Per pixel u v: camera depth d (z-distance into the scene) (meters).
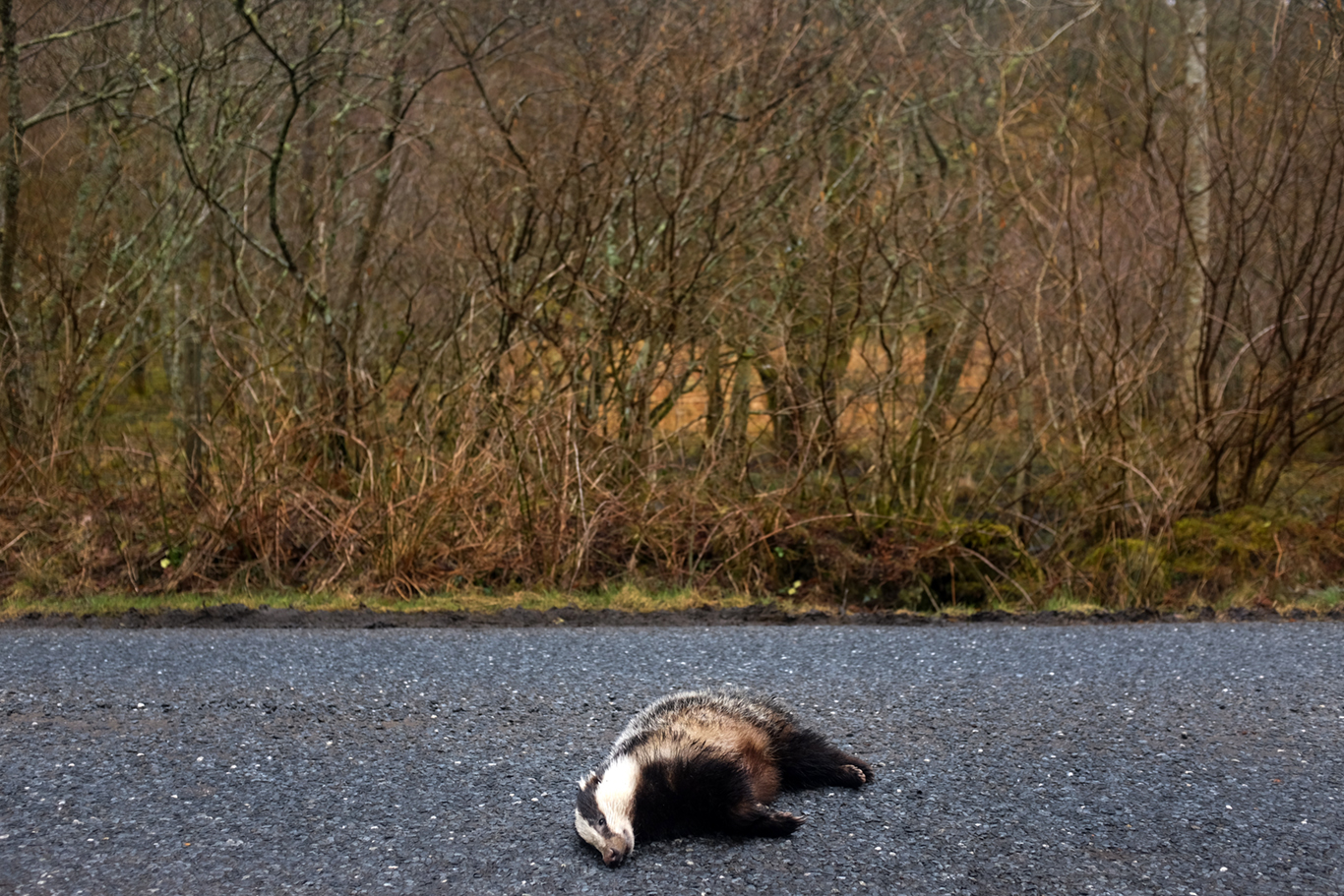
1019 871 3.94
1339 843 4.18
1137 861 4.02
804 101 12.26
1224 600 9.88
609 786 4.14
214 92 12.88
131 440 12.27
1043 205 13.11
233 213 12.21
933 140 14.44
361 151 14.24
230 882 3.82
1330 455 12.74
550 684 6.46
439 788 4.74
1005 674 6.71
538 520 10.37
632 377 11.67
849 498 10.98
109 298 13.16
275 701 6.02
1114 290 11.03
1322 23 11.52
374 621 8.59
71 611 8.90
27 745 5.23
